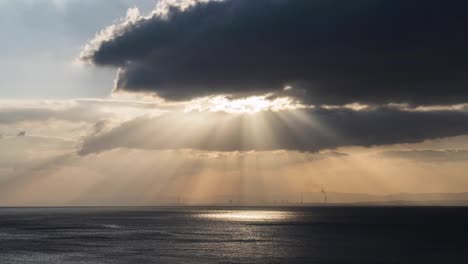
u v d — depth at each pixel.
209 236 148.88
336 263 88.50
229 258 95.50
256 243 125.44
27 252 104.75
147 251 106.50
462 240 129.88
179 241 131.00
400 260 91.88
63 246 116.62
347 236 146.25
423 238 137.00
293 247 115.00
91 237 143.50
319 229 181.62
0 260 93.00
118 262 89.50
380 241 128.38
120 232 165.50
